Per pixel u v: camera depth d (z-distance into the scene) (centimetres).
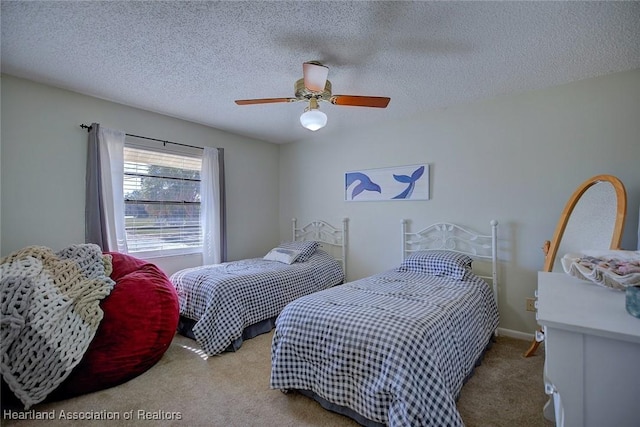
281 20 175
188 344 272
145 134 322
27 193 248
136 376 215
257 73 241
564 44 199
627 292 95
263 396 194
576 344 88
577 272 134
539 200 273
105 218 281
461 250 312
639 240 210
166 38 193
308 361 183
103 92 275
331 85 248
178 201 352
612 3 161
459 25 180
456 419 145
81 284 205
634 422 82
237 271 308
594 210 235
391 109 323
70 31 185
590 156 251
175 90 272
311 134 417
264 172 452
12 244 241
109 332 204
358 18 174
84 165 279
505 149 289
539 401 186
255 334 287
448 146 320
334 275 376
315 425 167
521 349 259
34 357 175
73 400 189
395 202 358
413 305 196
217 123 369
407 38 193
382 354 155
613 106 242
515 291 284
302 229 445
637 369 82
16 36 189
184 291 290
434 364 152
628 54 212
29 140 250
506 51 208
